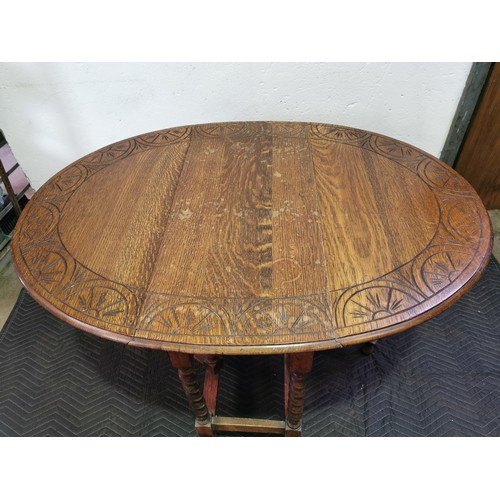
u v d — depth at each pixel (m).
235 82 1.96
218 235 1.23
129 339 0.97
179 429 1.58
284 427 1.42
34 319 1.97
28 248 1.23
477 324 1.87
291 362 1.12
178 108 2.07
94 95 2.02
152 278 1.11
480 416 1.57
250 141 1.69
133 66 1.91
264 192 1.40
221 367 1.68
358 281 1.07
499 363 1.73
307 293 1.05
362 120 2.10
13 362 1.80
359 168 1.50
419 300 1.02
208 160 1.58
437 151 2.23
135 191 1.43
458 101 2.00
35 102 2.05
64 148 2.26
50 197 1.42
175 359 1.13
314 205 1.33
